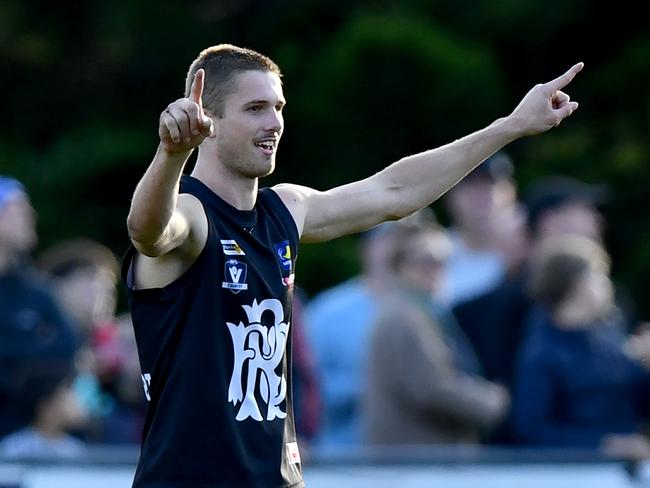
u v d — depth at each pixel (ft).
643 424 68.95
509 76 145.69
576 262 65.51
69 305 74.95
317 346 72.38
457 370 67.46
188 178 36.40
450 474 60.03
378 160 143.02
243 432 35.81
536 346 65.36
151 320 35.94
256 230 36.88
